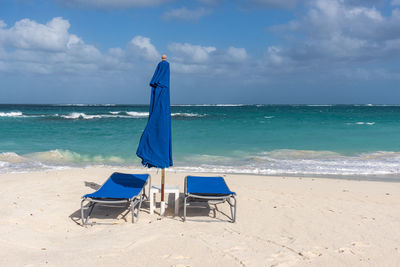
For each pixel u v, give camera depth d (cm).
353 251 389
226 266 339
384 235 450
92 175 830
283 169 996
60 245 392
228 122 2898
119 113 4356
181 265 338
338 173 951
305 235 446
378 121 3064
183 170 956
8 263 329
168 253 369
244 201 626
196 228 468
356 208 589
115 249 378
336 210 574
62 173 849
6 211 519
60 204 576
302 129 2192
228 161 1119
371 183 810
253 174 929
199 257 360
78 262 339
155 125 497
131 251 373
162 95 497
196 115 4375
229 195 507
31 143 1417
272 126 2444
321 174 941
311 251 386
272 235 445
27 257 348
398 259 368
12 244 383
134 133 1831
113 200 494
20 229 442
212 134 1875
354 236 445
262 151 1317
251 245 403
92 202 507
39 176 805
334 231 465
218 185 549
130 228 462
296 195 675
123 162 1074
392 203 627
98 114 4028
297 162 1106
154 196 594
